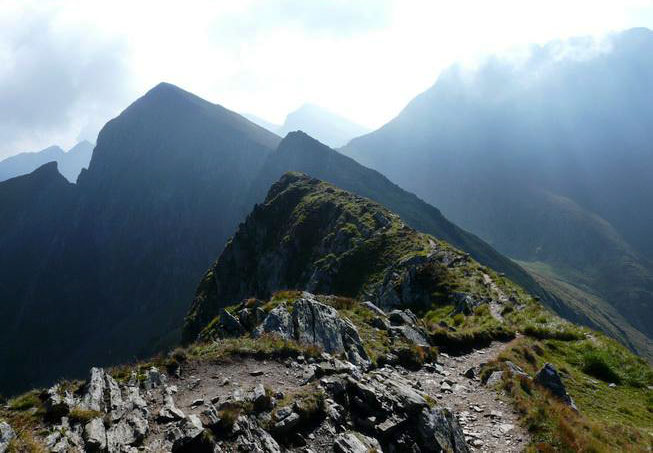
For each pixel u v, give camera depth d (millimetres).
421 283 55906
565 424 17031
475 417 18016
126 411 13594
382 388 17344
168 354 19156
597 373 27953
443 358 26672
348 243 102188
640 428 20484
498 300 43625
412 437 15195
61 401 12922
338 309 30844
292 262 126750
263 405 14414
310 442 13539
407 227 97812
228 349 19641
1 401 13562
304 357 19703
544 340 32562
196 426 12500
